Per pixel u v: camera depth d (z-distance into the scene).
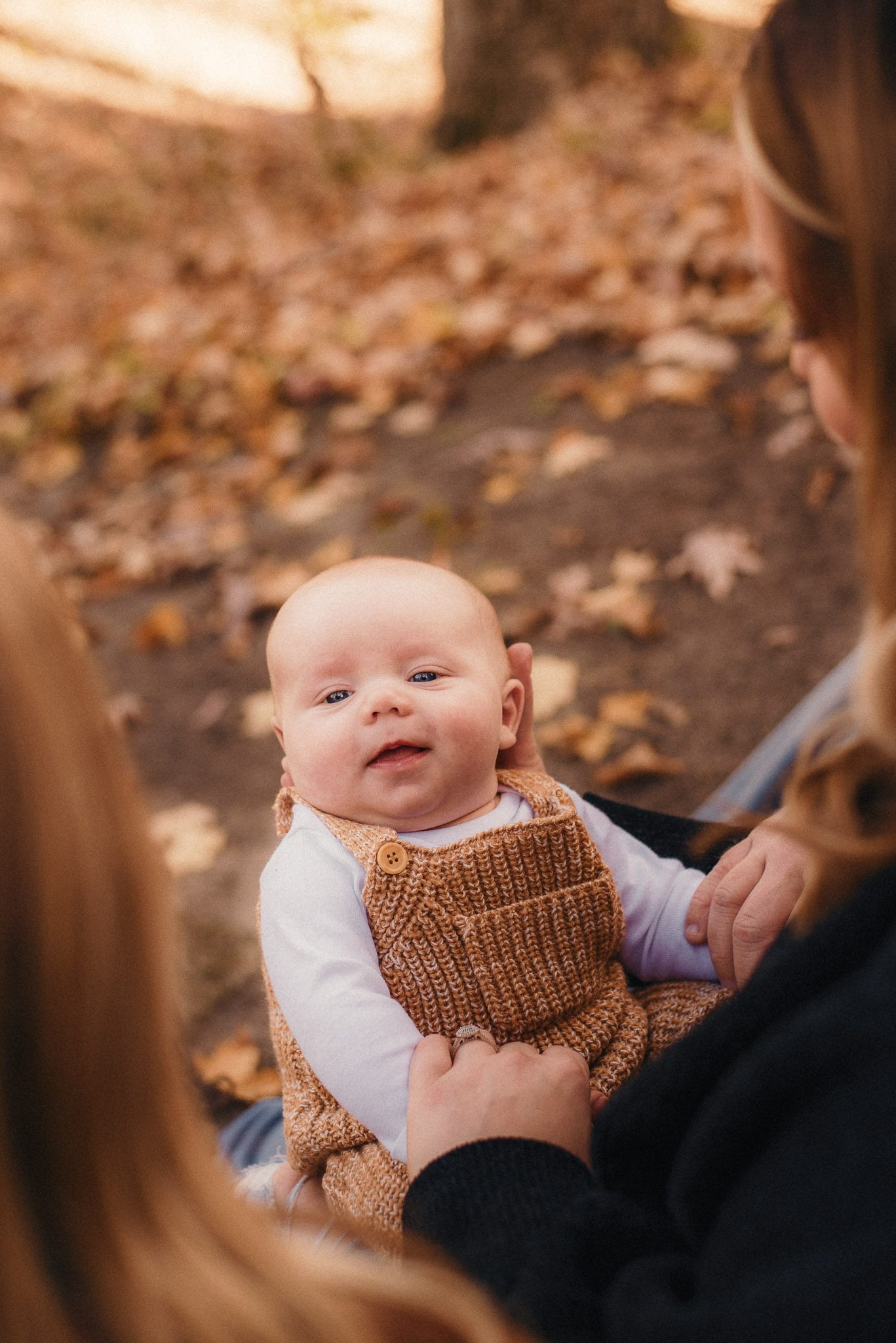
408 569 1.58
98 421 5.20
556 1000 1.36
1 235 8.91
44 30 12.39
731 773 2.76
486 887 1.38
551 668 3.15
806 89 0.73
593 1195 0.89
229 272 6.69
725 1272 0.71
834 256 0.77
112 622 3.91
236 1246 0.65
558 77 7.55
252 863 2.88
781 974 0.75
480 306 4.96
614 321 4.54
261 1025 2.45
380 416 4.57
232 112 11.00
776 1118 0.71
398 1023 1.28
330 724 1.46
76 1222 0.58
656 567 3.40
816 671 2.94
